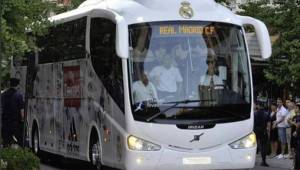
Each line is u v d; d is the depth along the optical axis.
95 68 21.73
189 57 19.33
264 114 30.41
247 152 19.50
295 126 27.91
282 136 32.72
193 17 19.66
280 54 42.16
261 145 30.22
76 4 34.72
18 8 17.17
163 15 19.48
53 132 26.30
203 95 19.17
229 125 19.28
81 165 28.72
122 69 19.12
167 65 19.17
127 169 18.88
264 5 47.81
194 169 18.98
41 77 27.91
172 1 19.78
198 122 19.00
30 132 29.41
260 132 30.08
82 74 23.06
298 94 42.56
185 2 19.84
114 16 19.78
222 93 19.38
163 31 19.36
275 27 44.97
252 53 33.34
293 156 28.72
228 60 19.67
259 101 43.94
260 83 46.41
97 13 21.67
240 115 19.50
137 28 19.22
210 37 19.64
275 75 42.69
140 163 18.67
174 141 18.84
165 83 19.05
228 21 19.97
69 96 24.38
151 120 18.78
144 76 19.00
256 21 20.36
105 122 20.69
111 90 20.16
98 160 21.55
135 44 19.14
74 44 23.97
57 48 25.75
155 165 18.75
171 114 18.88
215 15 19.92
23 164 17.55
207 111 19.12
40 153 28.52
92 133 22.20
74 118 23.86
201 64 19.38
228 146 19.31
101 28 21.17
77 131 23.50
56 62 25.92
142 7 19.69
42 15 18.56
